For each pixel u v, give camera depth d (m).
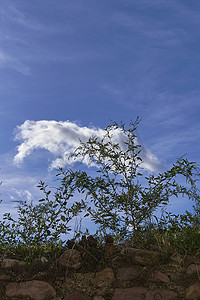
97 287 3.70
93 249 4.12
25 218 4.56
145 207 4.64
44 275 3.89
